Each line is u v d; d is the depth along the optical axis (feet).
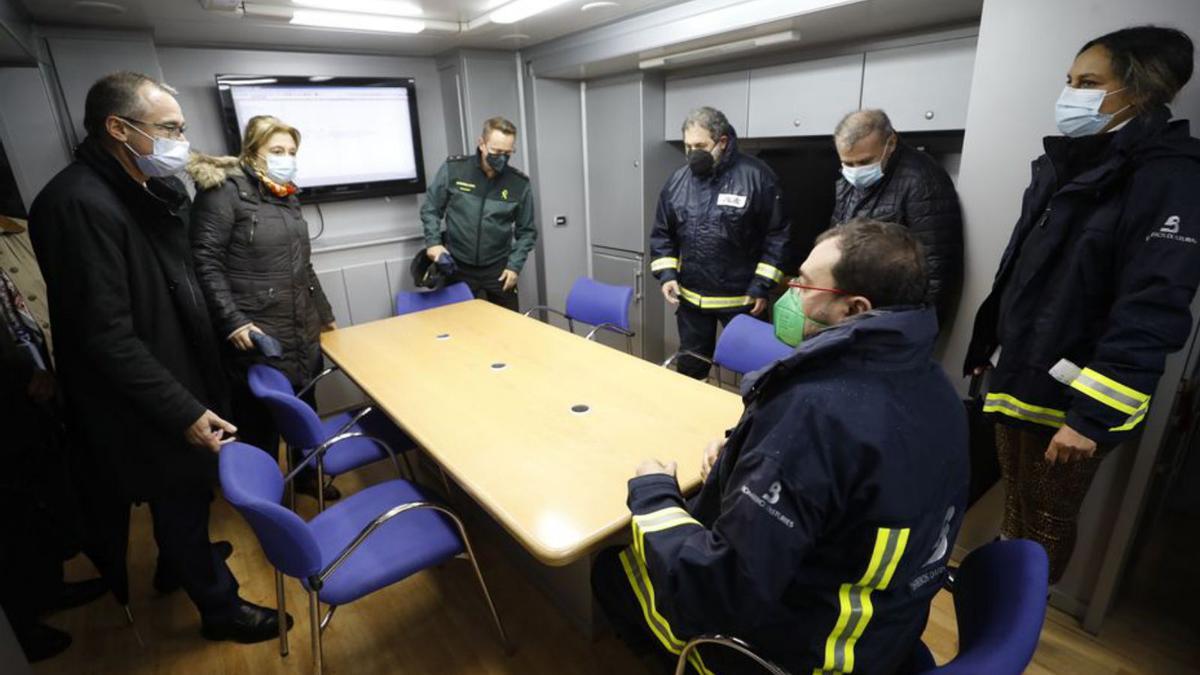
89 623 6.43
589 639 6.11
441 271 10.69
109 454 5.07
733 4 8.27
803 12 7.45
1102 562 5.76
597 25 10.50
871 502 2.91
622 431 5.44
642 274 12.95
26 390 5.82
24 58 8.32
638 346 13.48
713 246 9.15
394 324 9.05
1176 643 5.87
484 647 6.07
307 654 5.99
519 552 7.02
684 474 4.72
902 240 3.20
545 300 14.32
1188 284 4.12
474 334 8.45
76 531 6.18
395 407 6.04
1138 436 5.26
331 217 12.63
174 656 5.99
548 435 5.38
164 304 5.19
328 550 5.12
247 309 7.46
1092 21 5.00
